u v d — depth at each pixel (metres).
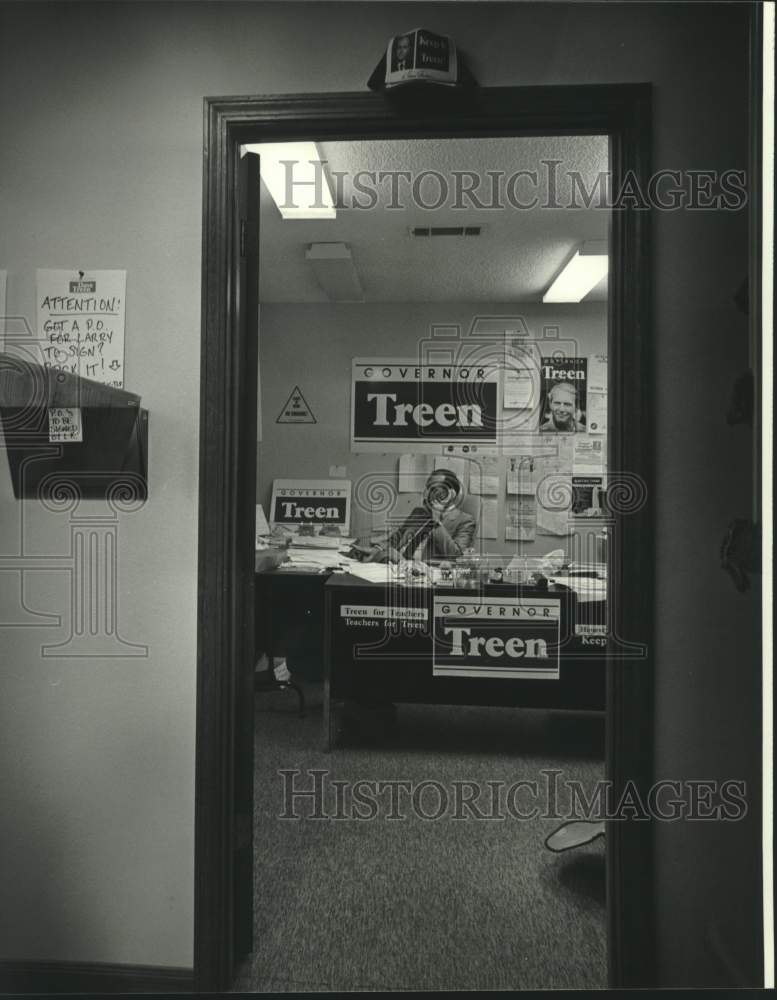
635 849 1.35
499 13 1.38
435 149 1.74
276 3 1.40
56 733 1.46
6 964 1.44
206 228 1.41
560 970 1.44
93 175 1.44
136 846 1.44
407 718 2.96
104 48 1.43
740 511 1.35
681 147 1.35
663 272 1.36
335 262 2.72
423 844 1.92
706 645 1.34
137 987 1.41
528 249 2.56
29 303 1.45
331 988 1.39
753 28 1.21
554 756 2.49
